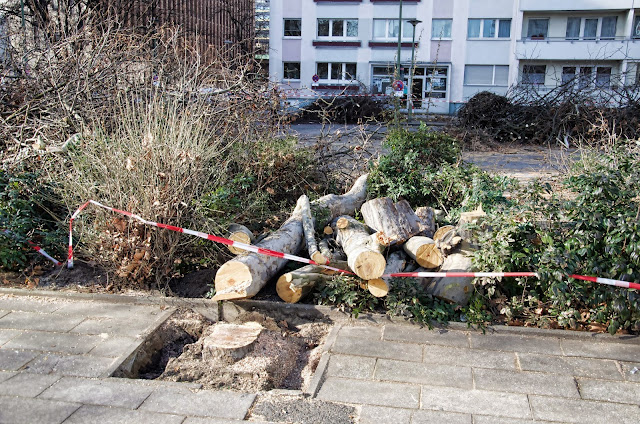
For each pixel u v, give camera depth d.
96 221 5.51
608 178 4.86
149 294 5.32
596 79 20.64
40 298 5.27
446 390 3.81
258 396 3.73
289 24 36.50
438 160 8.42
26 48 8.89
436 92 35.75
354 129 9.95
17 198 6.10
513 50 34.62
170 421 3.41
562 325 4.68
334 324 4.88
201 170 5.63
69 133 7.41
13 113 7.69
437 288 5.04
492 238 5.00
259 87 8.90
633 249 4.49
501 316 4.89
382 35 35.94
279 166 7.52
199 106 6.95
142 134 5.57
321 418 3.47
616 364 4.16
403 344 4.48
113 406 3.56
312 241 5.73
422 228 5.96
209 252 5.96
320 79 36.84
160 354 4.60
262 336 4.47
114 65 8.09
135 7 16.83
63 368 4.01
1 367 4.00
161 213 5.26
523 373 4.03
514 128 19.64
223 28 35.81
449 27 35.19
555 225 5.01
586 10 33.88
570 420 3.46
